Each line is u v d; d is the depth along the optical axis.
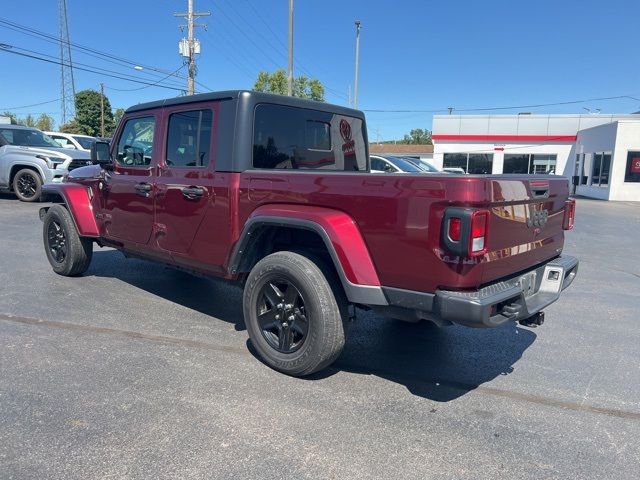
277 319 3.83
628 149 25.72
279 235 4.18
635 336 5.02
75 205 5.92
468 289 3.10
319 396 3.53
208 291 6.07
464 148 36.47
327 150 5.10
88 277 6.55
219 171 4.19
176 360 4.04
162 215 4.77
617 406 3.54
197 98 4.39
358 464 2.77
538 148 35.22
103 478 2.59
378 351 4.44
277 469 2.70
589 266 8.56
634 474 2.76
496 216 3.18
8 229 9.98
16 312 5.07
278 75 47.84
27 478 2.57
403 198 3.20
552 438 3.10
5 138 14.34
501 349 4.58
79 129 66.06
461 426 3.21
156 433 3.00
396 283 3.31
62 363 3.92
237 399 3.44
